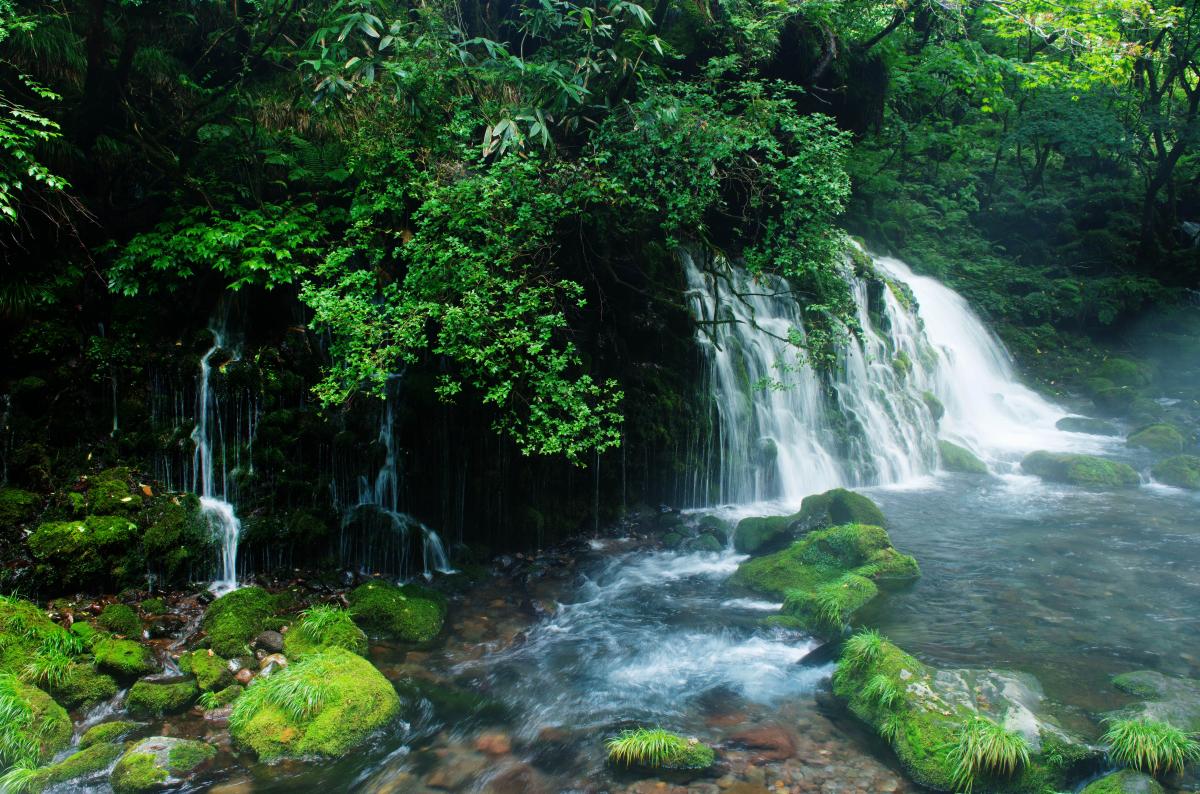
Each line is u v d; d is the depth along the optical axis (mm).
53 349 7246
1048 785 4758
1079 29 12953
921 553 8555
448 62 8297
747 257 9234
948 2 14492
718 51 10484
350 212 8070
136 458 7336
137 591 6668
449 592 7645
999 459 12516
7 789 4559
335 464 7801
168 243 7480
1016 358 17328
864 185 17594
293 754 5074
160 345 7691
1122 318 18547
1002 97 18484
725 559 8547
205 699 5551
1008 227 20719
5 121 6578
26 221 7234
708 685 6043
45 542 6418
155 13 8734
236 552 7168
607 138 8211
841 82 12555
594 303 9344
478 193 7254
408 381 7977
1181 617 7008
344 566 7672
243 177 8586
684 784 4852
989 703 5383
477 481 8367
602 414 9078
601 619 7145
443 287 7012
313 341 7953
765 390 10805
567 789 4832
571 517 9016
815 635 6824
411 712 5656
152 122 8656
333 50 7551
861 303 12984
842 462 11188
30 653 5500
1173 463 11461
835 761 5078
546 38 9453
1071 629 6777
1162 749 4809
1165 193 21188
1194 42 18109
